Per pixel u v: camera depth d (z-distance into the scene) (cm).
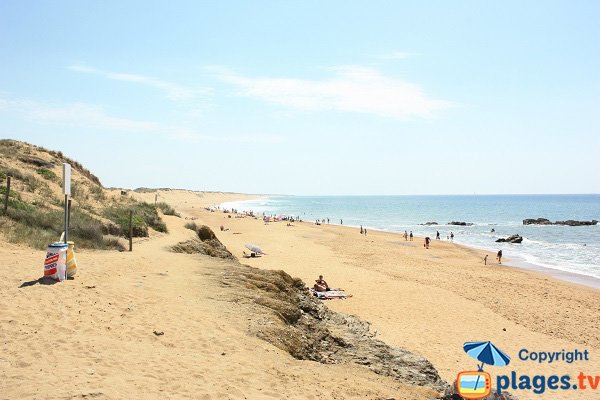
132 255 1820
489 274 3694
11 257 1417
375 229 8988
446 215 14662
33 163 3062
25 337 818
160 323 995
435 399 941
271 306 1323
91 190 3141
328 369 996
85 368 714
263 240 5328
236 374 788
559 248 6059
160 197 16738
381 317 2114
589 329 2198
